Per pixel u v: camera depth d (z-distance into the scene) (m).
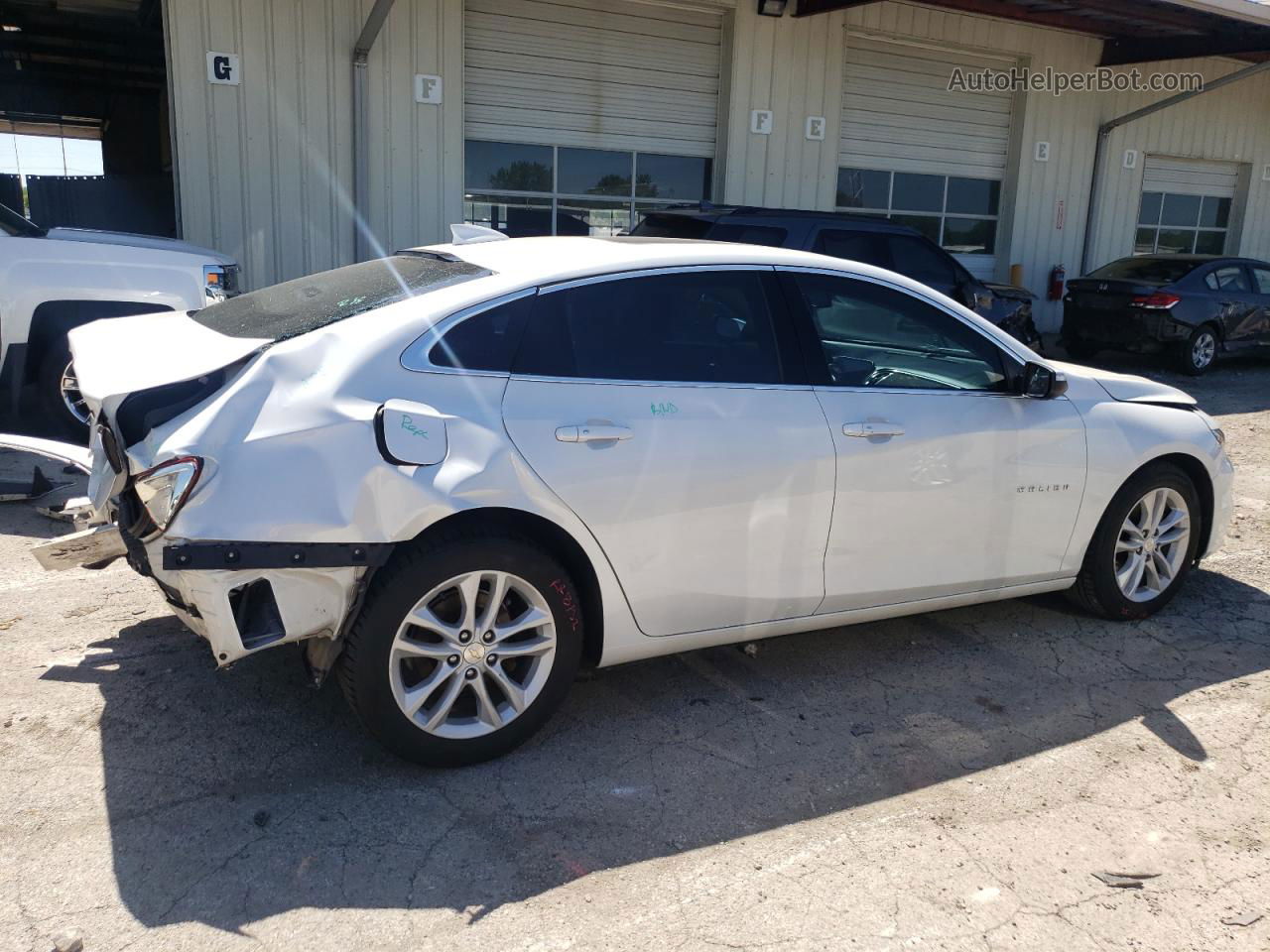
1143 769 3.66
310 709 3.83
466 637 3.37
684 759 3.62
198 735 3.62
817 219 9.21
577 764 3.56
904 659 4.50
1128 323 13.14
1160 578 5.01
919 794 3.46
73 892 2.80
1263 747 3.83
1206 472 5.02
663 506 3.58
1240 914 2.91
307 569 3.08
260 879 2.89
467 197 12.00
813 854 3.11
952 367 4.29
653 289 3.71
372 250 11.20
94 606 4.67
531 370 3.45
